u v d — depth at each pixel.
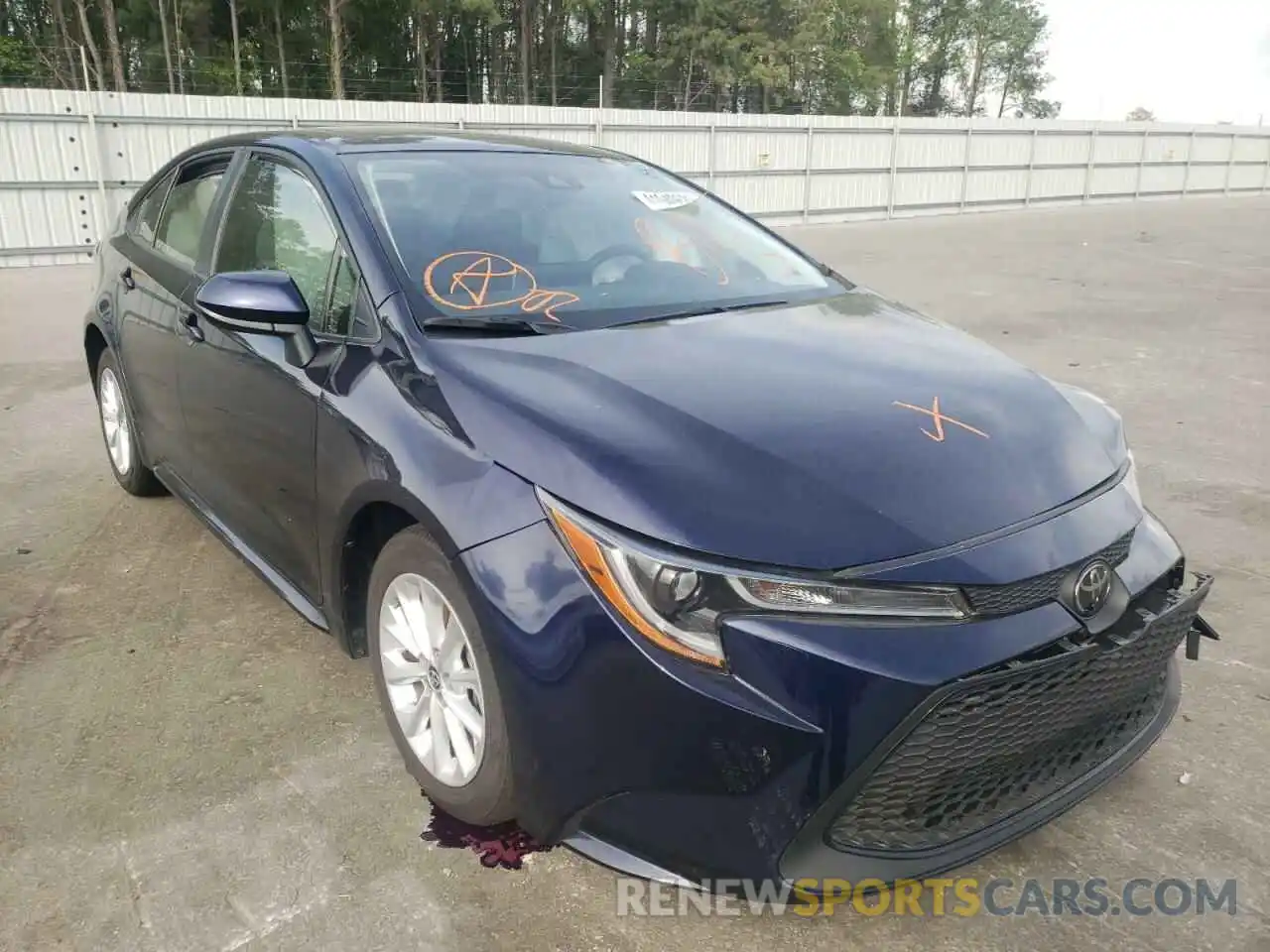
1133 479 2.55
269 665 3.25
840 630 1.91
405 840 2.45
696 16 52.28
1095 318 10.41
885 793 1.96
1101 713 2.22
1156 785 2.73
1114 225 23.17
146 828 2.48
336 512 2.63
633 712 1.95
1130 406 6.86
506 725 2.14
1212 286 12.98
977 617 1.98
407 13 50.12
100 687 3.10
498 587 2.10
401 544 2.46
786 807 1.91
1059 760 2.23
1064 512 2.19
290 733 2.88
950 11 68.94
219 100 16.66
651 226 3.43
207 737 2.86
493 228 3.07
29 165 15.15
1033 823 2.15
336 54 45.12
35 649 3.33
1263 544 4.42
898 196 25.84
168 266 3.85
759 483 2.04
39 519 4.47
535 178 3.43
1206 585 2.45
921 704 1.89
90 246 15.88
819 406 2.33
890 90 64.25
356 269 2.81
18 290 12.23
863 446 2.18
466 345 2.54
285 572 3.14
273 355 2.93
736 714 1.88
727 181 22.66
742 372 2.49
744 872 1.94
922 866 2.01
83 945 2.12
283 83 46.00
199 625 3.51
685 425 2.19
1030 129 28.16
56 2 41.38
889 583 1.94
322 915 2.21
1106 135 30.33
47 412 6.32
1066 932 2.22
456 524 2.19
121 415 4.62
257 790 2.62
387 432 2.43
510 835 2.46
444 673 2.39
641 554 1.95
